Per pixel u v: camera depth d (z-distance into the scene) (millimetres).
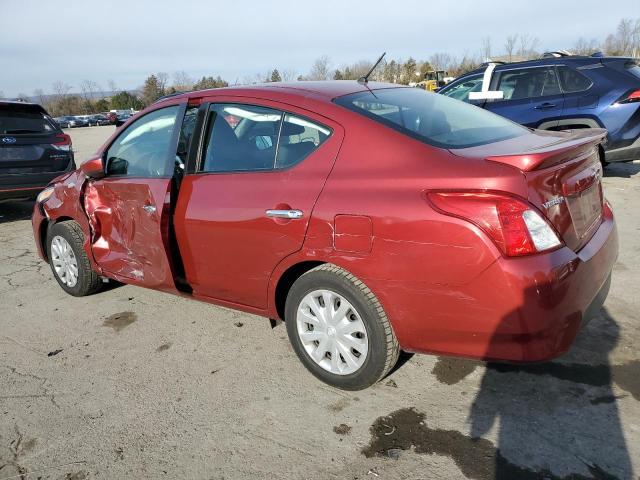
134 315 4094
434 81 34312
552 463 2258
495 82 7602
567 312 2299
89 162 3932
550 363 2996
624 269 4258
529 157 2230
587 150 2744
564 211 2418
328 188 2670
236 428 2650
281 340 3547
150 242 3586
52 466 2467
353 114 2773
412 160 2510
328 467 2346
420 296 2422
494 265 2221
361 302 2615
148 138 3756
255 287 3082
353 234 2553
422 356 3176
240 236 3021
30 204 9180
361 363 2727
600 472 2195
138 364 3342
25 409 2924
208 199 3191
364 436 2525
